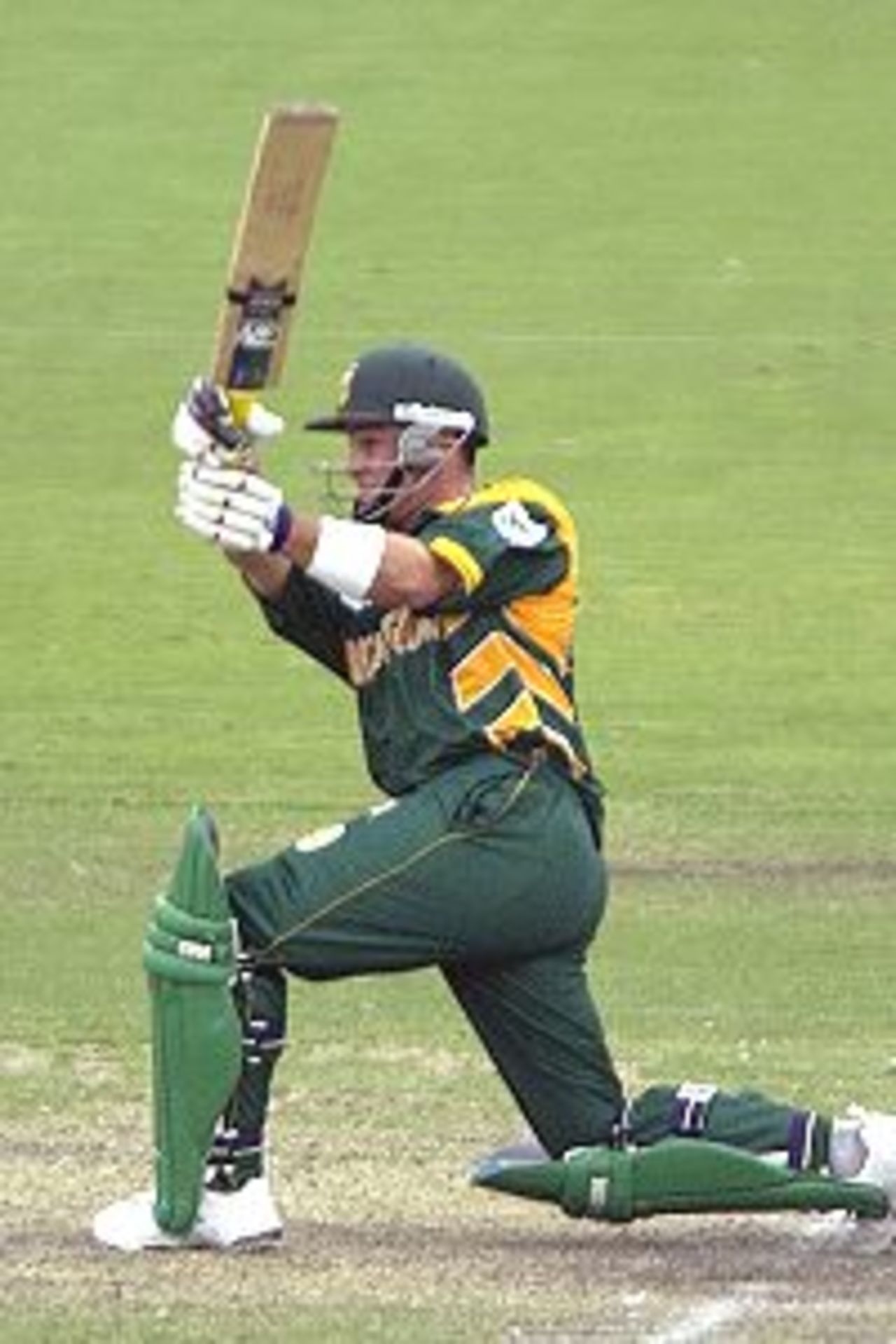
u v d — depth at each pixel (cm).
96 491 9406
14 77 14138
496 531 3080
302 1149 3584
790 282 11744
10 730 7056
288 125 3017
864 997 4666
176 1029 3072
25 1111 3794
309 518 3058
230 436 3058
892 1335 2864
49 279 11788
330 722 7162
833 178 12900
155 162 13125
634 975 4816
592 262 11962
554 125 13512
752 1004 4609
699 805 6328
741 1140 3167
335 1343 2816
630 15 14875
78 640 7919
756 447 9950
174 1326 2864
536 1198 3175
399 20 14812
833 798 6425
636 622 8100
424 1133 3675
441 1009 4538
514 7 15000
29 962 4878
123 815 6216
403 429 3158
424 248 12094
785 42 14512
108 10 14975
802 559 8762
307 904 3092
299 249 3055
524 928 3117
